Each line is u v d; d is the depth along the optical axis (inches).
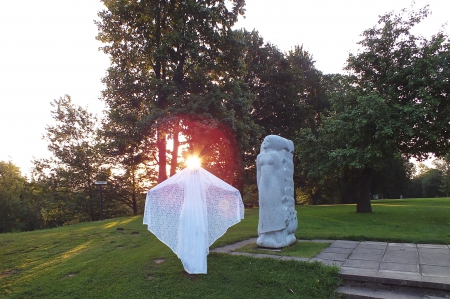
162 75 745.6
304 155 636.1
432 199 1192.2
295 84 1046.4
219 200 239.9
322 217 546.3
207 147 770.2
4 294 211.3
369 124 471.8
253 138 779.4
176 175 234.8
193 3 673.6
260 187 296.7
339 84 700.0
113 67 725.3
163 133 690.8
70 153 999.6
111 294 205.9
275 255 261.9
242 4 743.1
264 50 1046.4
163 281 219.8
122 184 1059.3
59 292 212.1
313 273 218.7
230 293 202.7
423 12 494.6
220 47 730.2
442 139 472.4
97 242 342.0
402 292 192.7
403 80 478.6
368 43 529.7
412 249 276.5
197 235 222.7
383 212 614.5
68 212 999.6
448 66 442.6
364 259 246.1
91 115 1024.2
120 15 705.0
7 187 1279.5
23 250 317.4
